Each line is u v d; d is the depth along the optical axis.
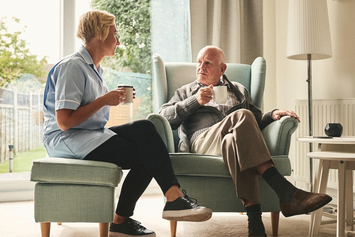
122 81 3.12
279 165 1.82
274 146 1.91
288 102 3.26
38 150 3.02
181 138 2.15
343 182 1.67
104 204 1.59
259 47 3.19
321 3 2.48
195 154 1.82
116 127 1.79
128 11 3.12
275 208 1.84
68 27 2.96
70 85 1.60
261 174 1.67
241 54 3.23
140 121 1.69
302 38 2.47
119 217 1.74
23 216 2.28
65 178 1.56
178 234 1.88
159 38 3.18
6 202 2.72
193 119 2.16
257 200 1.68
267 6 3.40
